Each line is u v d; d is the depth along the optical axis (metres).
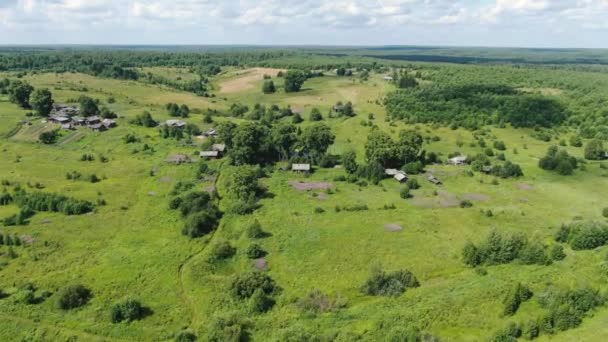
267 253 83.94
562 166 126.88
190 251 84.81
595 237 79.69
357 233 90.88
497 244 78.56
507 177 125.81
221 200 108.94
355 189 118.44
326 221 97.06
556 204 107.88
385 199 111.50
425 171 131.75
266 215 100.25
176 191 112.94
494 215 100.00
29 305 67.56
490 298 65.00
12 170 126.44
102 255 83.00
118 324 64.06
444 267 77.88
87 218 98.25
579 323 58.56
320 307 66.75
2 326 63.03
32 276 75.69
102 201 105.75
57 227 93.69
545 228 93.12
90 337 61.56
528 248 76.81
